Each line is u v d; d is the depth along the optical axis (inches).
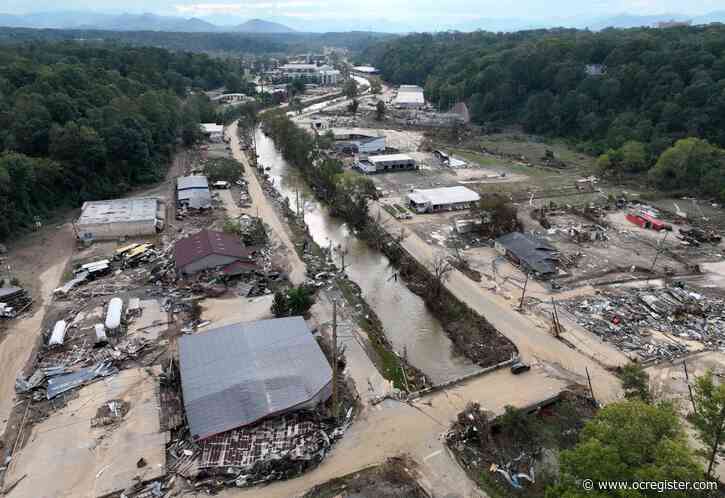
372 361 1649.9
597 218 2977.4
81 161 2955.2
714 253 2532.0
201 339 1560.0
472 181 3740.2
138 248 2304.4
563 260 2381.9
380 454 1254.9
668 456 858.1
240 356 1478.8
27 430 1279.5
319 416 1352.1
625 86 5024.6
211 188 3312.0
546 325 1855.3
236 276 2110.0
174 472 1171.3
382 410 1412.4
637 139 4330.7
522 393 1488.7
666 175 3673.7
